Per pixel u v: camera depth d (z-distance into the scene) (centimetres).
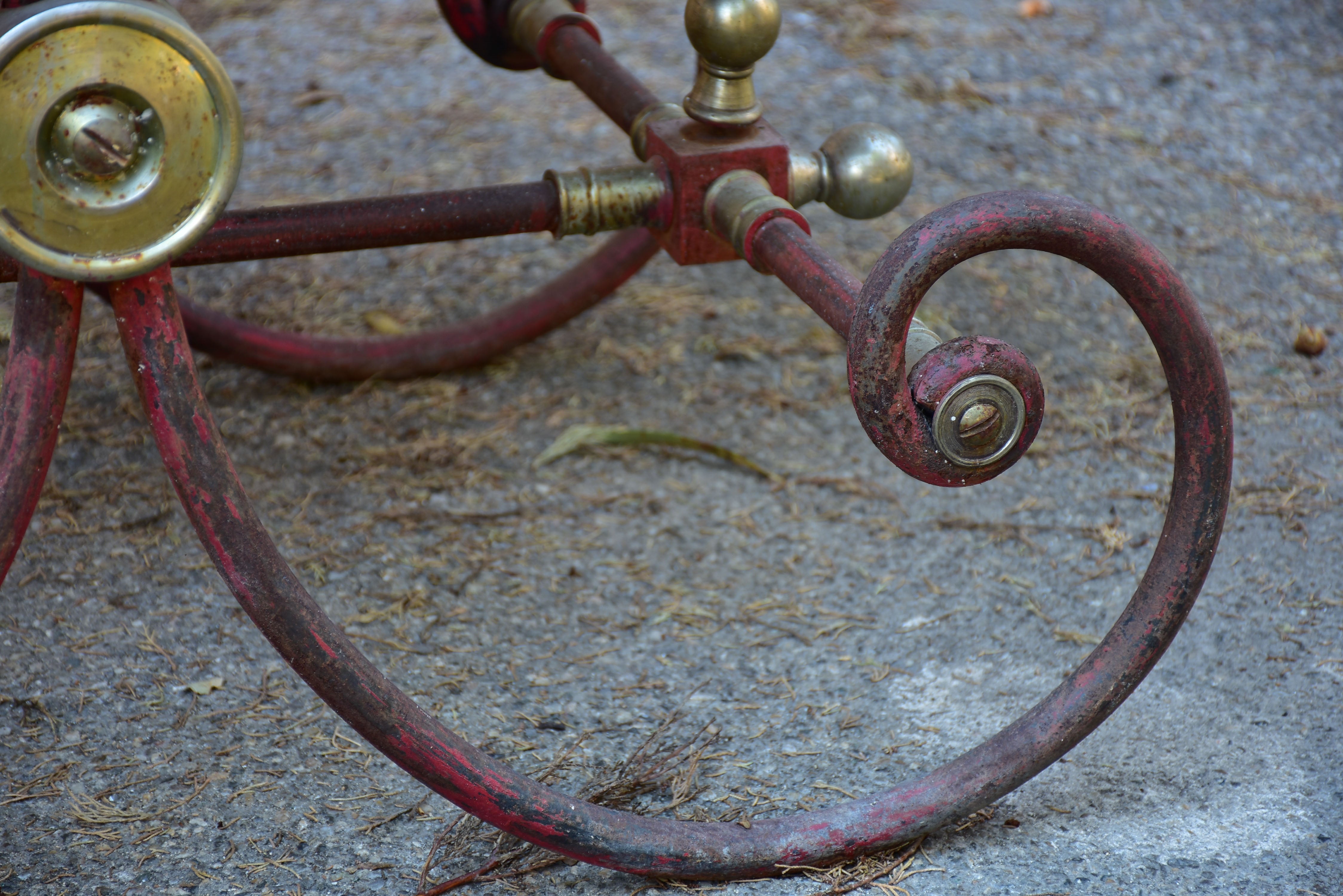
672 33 214
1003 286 164
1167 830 128
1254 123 187
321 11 225
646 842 125
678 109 136
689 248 134
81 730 133
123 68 116
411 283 164
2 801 129
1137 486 148
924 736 133
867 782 131
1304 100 192
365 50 212
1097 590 141
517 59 147
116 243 118
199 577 141
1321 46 207
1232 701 134
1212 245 167
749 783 131
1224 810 129
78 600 139
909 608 140
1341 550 143
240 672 136
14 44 115
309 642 121
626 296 164
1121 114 190
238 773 131
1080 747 132
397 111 193
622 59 203
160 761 131
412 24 221
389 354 154
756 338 160
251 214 129
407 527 145
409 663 137
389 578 142
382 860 127
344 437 151
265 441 150
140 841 128
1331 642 138
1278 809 129
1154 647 127
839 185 134
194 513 121
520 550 144
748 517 146
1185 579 126
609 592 142
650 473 149
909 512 146
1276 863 127
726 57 131
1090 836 128
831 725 134
